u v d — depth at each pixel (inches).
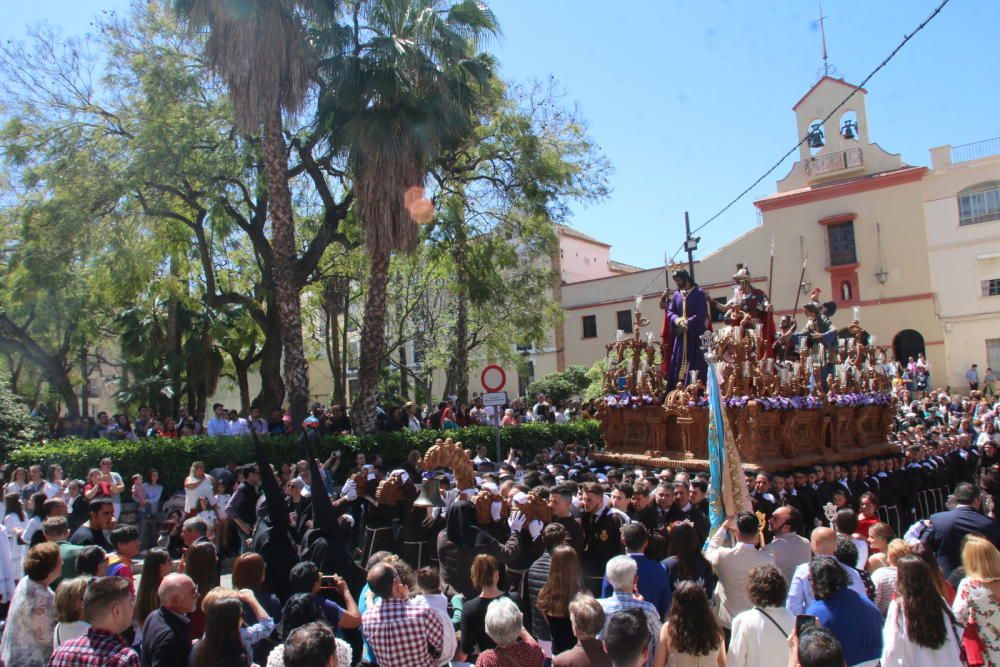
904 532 564.1
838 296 1486.2
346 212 861.8
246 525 457.7
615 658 161.3
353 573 283.4
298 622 197.2
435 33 704.4
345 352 1235.9
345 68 666.8
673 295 630.5
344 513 386.9
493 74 850.1
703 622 179.9
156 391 965.8
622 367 648.4
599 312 1689.2
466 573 293.7
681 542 261.7
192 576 230.4
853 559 237.5
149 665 186.1
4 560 309.7
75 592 207.3
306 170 826.8
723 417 324.5
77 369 1439.5
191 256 1040.8
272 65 627.5
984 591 205.2
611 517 293.0
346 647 192.4
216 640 177.0
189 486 491.2
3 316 943.0
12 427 630.5
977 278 1380.4
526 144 906.1
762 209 1565.0
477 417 861.8
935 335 1403.8
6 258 891.4
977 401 1001.5
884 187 1453.0
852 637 188.4
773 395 526.9
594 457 633.0
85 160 742.5
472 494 344.8
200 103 815.7
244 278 1087.0
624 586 209.6
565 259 1836.9
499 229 990.4
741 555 243.1
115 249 796.6
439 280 1164.5
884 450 618.5
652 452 588.4
